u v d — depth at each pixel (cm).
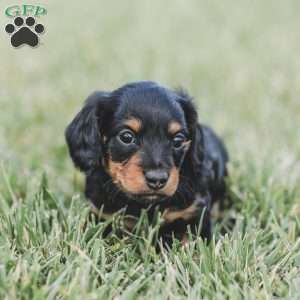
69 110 93
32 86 111
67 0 213
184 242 57
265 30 171
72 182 69
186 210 57
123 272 51
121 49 145
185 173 57
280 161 71
